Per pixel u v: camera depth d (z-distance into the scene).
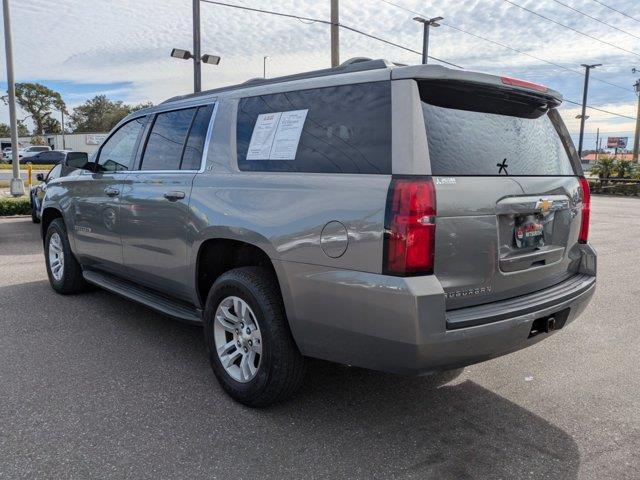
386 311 2.68
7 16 17.72
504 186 3.00
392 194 2.67
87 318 5.15
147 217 4.24
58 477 2.65
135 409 3.38
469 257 2.83
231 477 2.69
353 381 3.88
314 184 3.04
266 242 3.19
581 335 4.95
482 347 2.81
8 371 3.91
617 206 21.67
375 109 2.90
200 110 4.11
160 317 5.22
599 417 3.39
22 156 43.97
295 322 3.10
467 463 2.86
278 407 3.45
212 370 3.81
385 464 2.84
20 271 7.16
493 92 3.15
